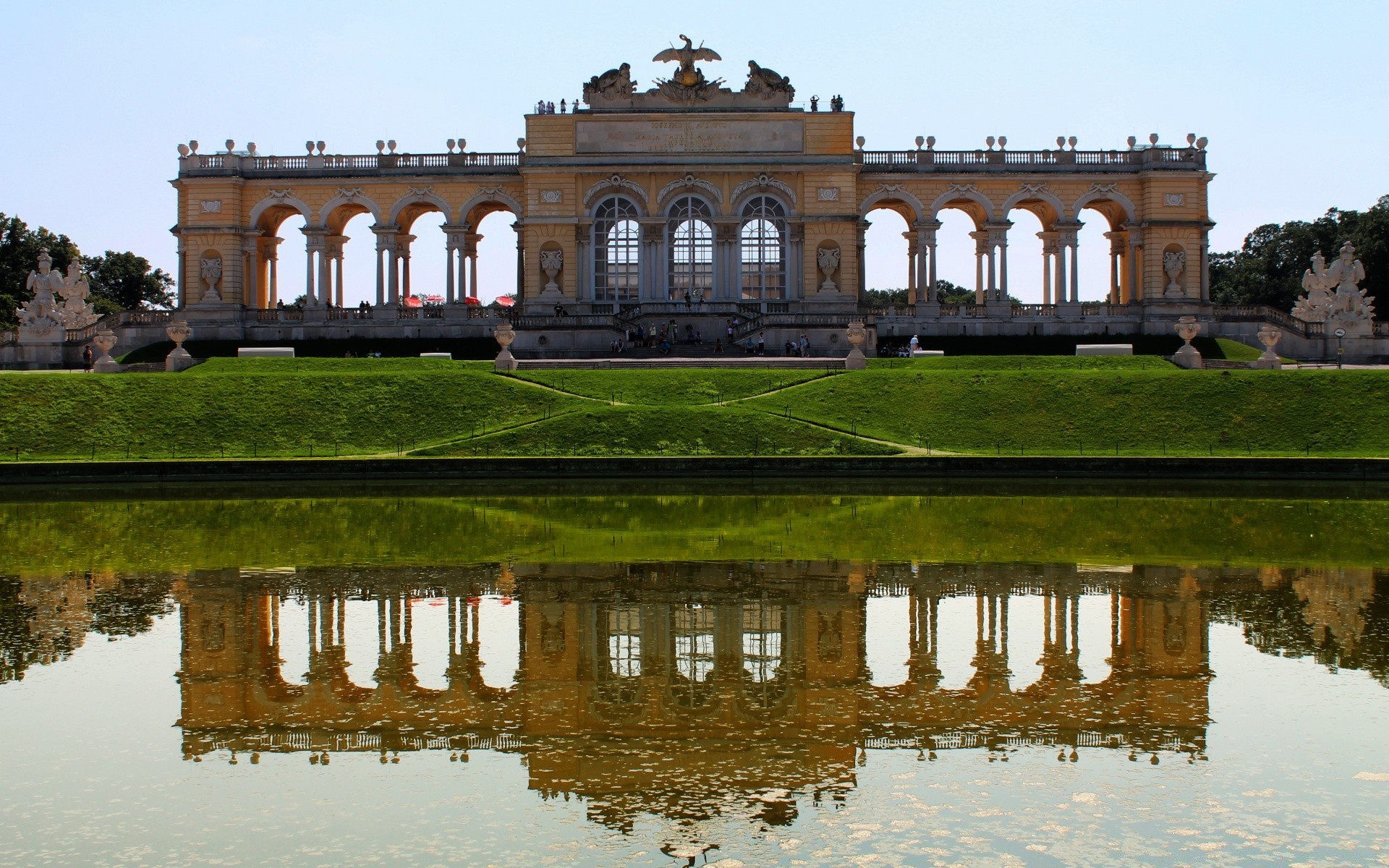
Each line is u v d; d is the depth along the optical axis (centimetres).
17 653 2295
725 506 4272
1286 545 3384
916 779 1661
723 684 2091
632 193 9481
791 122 9462
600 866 1404
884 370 6669
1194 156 9569
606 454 5509
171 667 2212
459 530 3675
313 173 9650
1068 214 9662
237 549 3350
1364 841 1468
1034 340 8931
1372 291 11238
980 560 3148
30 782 1678
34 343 8412
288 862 1420
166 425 5869
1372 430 5584
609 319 8631
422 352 8831
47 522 3919
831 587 2822
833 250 9462
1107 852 1435
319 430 5909
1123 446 5666
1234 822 1523
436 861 1420
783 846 1452
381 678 2136
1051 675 2138
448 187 9738
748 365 7312
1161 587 2816
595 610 2606
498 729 1872
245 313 9531
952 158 9700
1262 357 7081
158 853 1449
